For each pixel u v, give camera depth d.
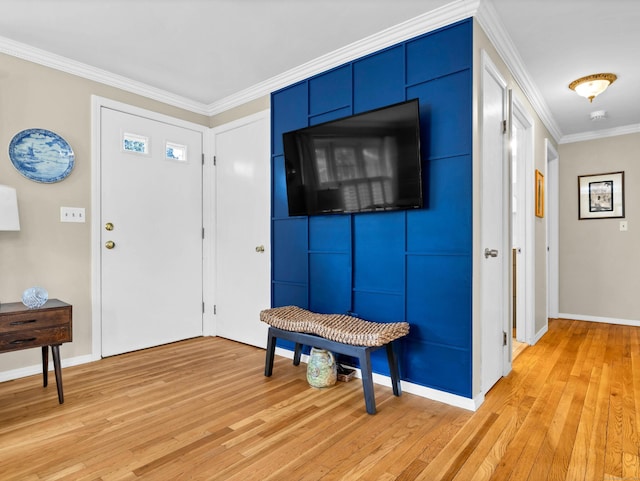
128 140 3.14
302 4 2.11
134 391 2.31
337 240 2.71
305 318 2.43
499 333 2.53
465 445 1.70
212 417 1.97
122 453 1.64
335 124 2.54
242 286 3.43
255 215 3.32
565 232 4.68
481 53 2.17
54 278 2.70
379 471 1.51
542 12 2.16
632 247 4.28
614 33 2.37
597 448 1.68
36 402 2.14
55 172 2.70
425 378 2.26
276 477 1.47
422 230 2.28
